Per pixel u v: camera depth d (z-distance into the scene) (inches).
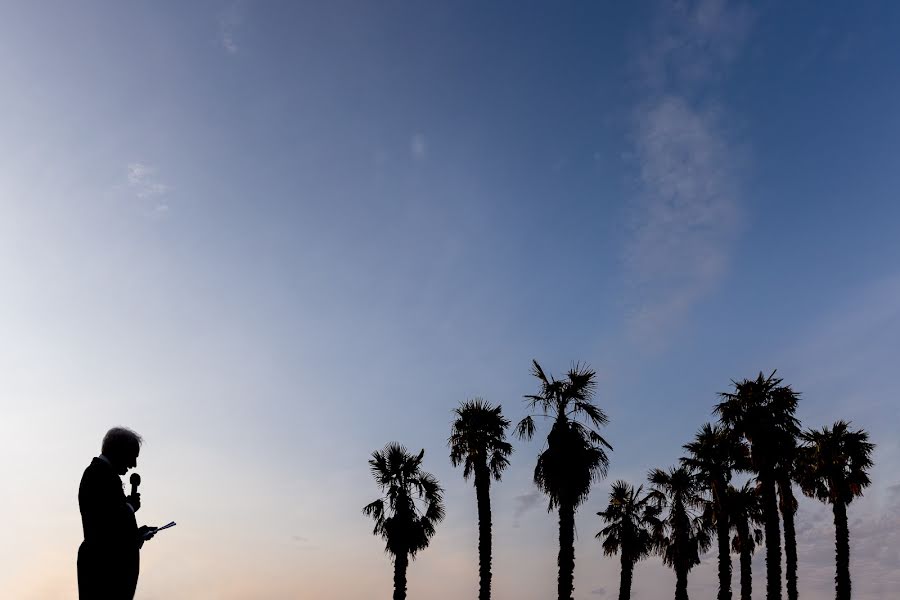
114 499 154.3
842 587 1647.4
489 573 1470.2
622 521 1790.1
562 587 1221.7
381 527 1622.8
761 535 1797.5
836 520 1700.3
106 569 149.2
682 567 1747.0
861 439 1711.4
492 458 1544.0
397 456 1638.8
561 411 1306.6
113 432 162.1
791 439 1480.1
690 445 1770.4
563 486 1255.5
